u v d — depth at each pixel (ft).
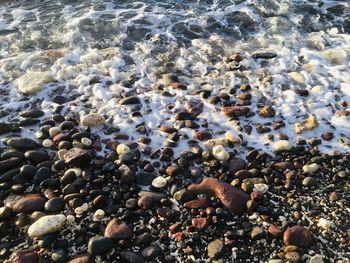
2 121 4.08
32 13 5.69
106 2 5.91
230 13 5.65
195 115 4.08
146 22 5.47
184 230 3.22
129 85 4.43
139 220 3.29
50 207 3.31
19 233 3.20
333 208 3.40
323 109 4.17
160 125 4.01
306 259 3.02
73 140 3.85
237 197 3.40
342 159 3.78
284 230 3.20
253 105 4.21
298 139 3.90
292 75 4.55
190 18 5.55
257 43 5.08
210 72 4.63
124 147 3.76
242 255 3.07
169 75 4.50
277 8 5.71
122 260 3.03
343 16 5.57
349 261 3.03
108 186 3.51
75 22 5.45
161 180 3.53
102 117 4.00
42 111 4.14
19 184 3.51
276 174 3.64
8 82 4.51
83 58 4.81
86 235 3.18
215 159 3.73
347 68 4.66
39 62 4.76
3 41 5.15
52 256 3.02
